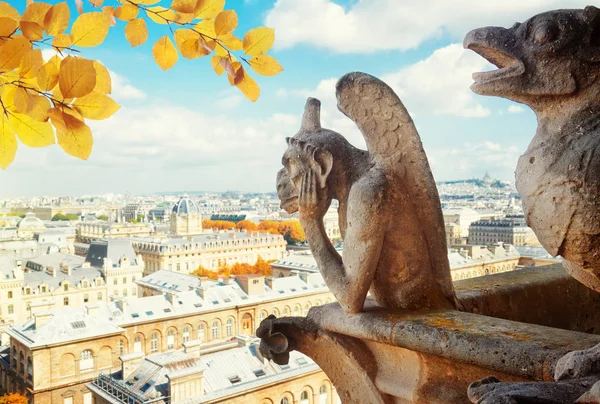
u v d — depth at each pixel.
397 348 3.25
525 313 4.15
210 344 50.38
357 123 3.54
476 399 1.81
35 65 2.02
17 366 43.22
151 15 2.69
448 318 3.13
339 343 3.49
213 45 2.80
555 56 2.52
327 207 3.69
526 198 2.64
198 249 105.38
